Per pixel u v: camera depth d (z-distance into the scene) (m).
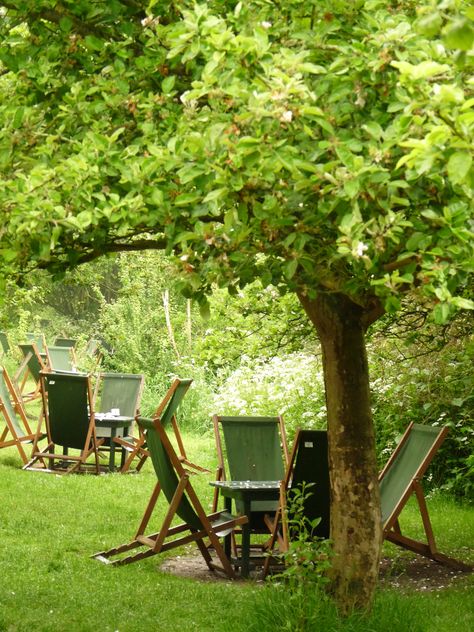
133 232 5.81
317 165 4.14
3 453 15.12
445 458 12.68
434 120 3.52
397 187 4.28
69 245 5.62
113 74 5.36
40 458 13.82
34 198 4.70
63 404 13.43
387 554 9.62
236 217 4.43
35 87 5.58
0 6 5.86
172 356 20.86
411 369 12.62
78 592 7.50
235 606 7.27
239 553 9.49
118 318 21.41
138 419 8.63
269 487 8.69
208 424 18.69
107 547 9.23
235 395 16.81
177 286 4.81
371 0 4.68
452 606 7.26
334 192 4.11
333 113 4.44
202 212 4.56
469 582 8.28
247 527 8.64
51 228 4.89
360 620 6.48
